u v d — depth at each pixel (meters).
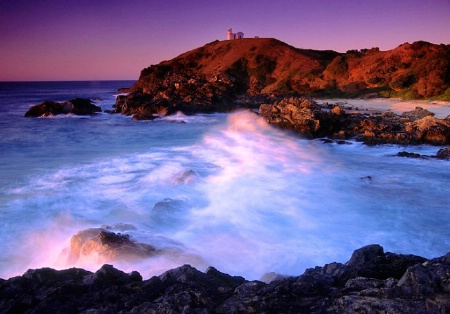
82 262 10.05
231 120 43.31
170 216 13.57
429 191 16.55
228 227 12.71
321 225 12.84
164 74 88.56
